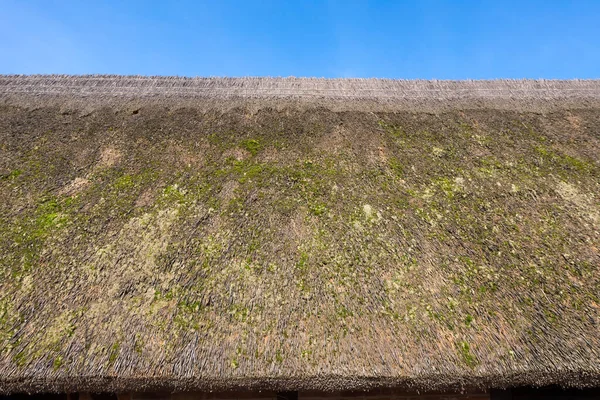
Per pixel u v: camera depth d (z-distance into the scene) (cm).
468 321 271
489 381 252
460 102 509
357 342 260
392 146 427
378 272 298
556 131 452
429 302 281
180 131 438
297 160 406
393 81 553
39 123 438
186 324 266
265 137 435
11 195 353
